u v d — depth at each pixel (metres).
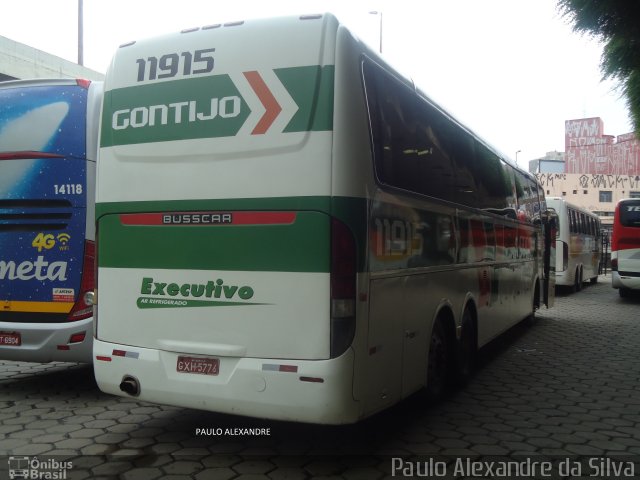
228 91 4.05
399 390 4.44
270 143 3.90
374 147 4.08
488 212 7.22
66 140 5.73
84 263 5.61
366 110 3.99
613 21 6.77
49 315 5.64
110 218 4.46
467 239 6.23
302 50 3.90
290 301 3.82
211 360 4.04
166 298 4.21
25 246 5.71
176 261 4.18
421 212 4.91
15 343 5.65
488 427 5.04
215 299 4.03
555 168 72.25
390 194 4.29
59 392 5.98
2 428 4.83
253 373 3.86
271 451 4.37
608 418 5.35
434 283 5.18
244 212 3.96
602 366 7.70
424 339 4.93
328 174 3.76
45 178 5.71
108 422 5.00
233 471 3.98
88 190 5.66
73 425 4.92
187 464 4.09
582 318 12.78
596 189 61.91
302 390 3.74
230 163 4.01
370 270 3.94
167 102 4.27
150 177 4.29
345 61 3.87
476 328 6.62
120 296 4.40
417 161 4.92
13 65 16.45
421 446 4.54
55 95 5.85
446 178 5.65
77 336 5.56
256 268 3.91
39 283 5.67
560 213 17.92
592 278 24.42
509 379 6.91
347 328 3.74
